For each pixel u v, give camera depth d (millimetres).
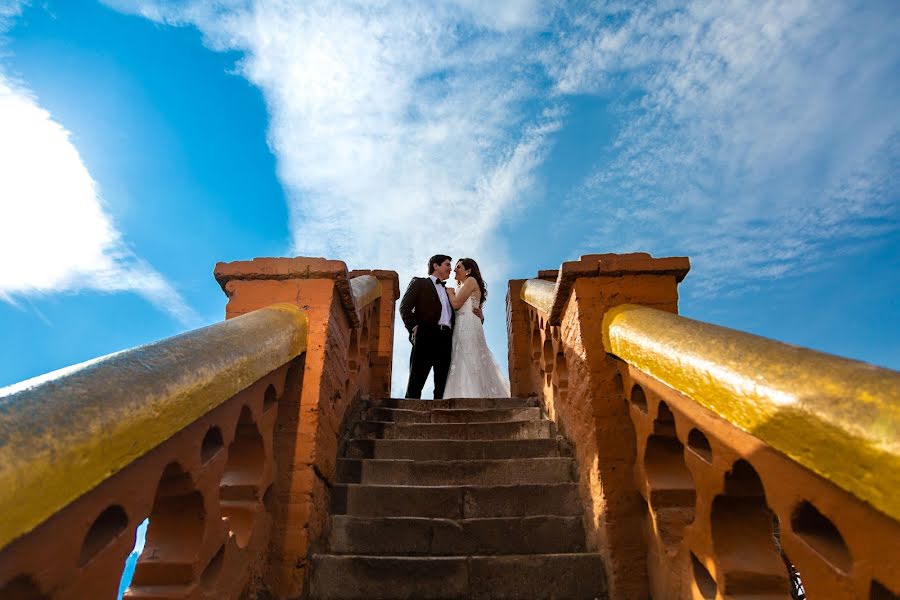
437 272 7402
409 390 6648
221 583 2219
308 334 3324
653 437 2746
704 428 2102
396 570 2977
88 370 1603
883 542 1236
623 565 2814
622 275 3352
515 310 6992
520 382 6664
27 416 1306
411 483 3869
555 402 4578
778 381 1548
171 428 1776
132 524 1651
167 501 2098
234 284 3498
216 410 2240
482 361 6863
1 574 1217
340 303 3865
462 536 3320
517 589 2955
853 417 1271
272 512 2916
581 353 3301
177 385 1846
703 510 2131
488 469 3887
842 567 1394
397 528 3334
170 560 1996
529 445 4184
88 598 1460
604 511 2930
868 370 1363
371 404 5480
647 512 2844
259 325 2766
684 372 2090
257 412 2693
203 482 2096
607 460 2994
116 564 1571
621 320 2941
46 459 1271
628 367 2959
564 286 3521
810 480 1478
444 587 2951
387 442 4262
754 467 1756
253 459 2766
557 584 2949
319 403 3207
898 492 1139
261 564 2717
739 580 1974
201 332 2295
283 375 3070
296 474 3021
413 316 6887
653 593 2697
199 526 2082
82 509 1443
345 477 3857
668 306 3275
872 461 1199
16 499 1183
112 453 1488
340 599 2902
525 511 3539
